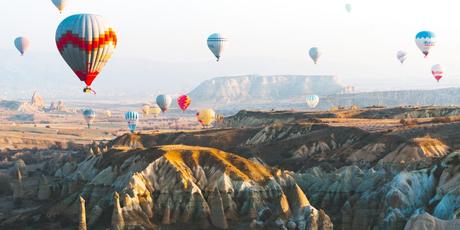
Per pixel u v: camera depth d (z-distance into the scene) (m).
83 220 157.50
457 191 140.12
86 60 167.62
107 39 168.50
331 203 178.12
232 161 188.12
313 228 145.75
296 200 158.50
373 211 151.62
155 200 172.12
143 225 161.75
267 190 178.50
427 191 155.75
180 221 167.62
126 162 195.50
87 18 166.38
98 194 188.75
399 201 148.75
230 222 167.12
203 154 188.88
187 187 173.25
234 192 175.62
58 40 168.00
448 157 159.75
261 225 153.75
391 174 178.75
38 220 185.75
